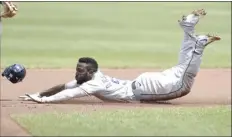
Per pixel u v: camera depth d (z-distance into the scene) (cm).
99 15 8025
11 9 2311
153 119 1872
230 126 1789
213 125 1798
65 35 6366
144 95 2559
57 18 7712
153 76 2575
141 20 7662
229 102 2875
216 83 3572
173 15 8075
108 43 5847
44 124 1778
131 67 4231
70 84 2550
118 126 1758
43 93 2544
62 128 1727
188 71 2536
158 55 5091
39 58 4706
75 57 4831
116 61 4622
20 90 3061
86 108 2183
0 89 3056
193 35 2516
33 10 8269
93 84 2464
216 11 8288
